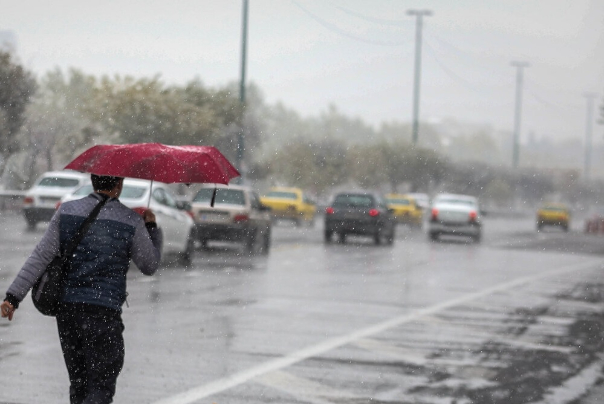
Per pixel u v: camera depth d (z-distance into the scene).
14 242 53.03
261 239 57.44
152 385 18.72
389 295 36.47
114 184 13.29
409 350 23.86
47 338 23.52
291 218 100.94
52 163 85.62
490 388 19.48
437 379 20.27
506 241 90.69
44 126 84.56
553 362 22.84
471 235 85.44
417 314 31.06
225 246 62.38
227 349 23.00
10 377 19.09
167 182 13.31
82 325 12.67
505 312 32.56
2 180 83.00
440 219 85.38
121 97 86.25
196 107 87.44
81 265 12.74
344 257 57.22
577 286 43.56
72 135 85.81
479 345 25.14
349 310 31.38
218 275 41.84
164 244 43.66
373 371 20.92
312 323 27.97
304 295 35.25
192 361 21.31
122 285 12.97
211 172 13.44
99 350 12.80
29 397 17.50
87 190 44.00
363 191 73.44
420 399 18.25
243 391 18.47
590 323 30.52
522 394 18.98
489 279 45.66
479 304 34.62
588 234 126.75
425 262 55.62
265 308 31.03
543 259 63.47
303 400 17.88
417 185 190.25
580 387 19.84
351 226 71.75
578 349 24.98
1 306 12.78
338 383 19.50
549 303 36.00
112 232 12.89
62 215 12.91
